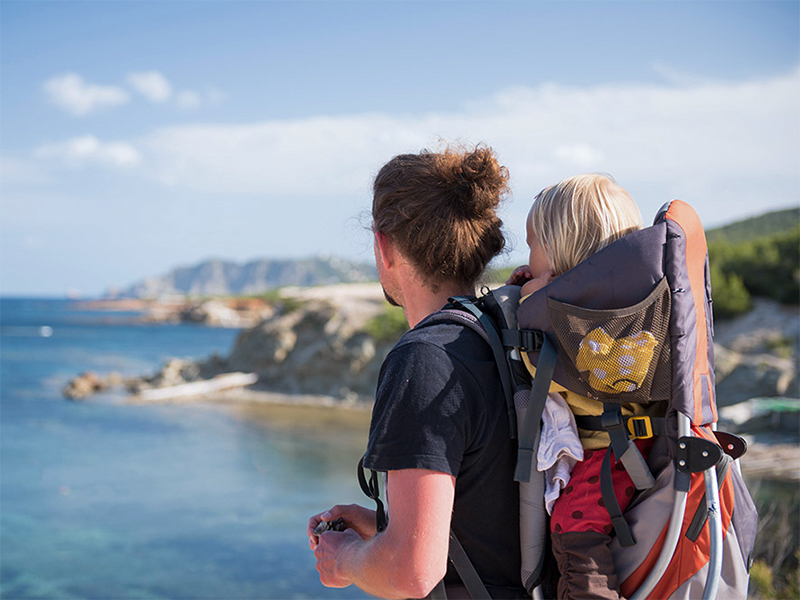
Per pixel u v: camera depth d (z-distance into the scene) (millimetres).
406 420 1500
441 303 1850
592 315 1512
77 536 15172
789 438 25297
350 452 25531
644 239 1561
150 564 13383
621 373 1511
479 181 1815
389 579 1477
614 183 1825
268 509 17469
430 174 1812
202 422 32062
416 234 1792
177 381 45531
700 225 1695
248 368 44594
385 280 1935
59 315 182125
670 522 1501
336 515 1944
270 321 46406
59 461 23250
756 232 56594
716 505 1502
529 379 1638
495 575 1645
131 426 30734
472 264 1835
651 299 1514
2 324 134625
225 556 13867
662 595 1508
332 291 56469
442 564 1456
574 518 1560
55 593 11930
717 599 1510
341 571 1673
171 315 152125
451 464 1483
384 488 1710
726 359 30688
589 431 1636
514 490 1634
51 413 34438
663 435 1576
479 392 1562
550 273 1770
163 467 22469
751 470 20484
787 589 7715
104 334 109375
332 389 40562
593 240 1723
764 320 33344
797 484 18578
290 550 14281
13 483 20031
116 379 46906
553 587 1653
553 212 1779
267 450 25656
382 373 1628
